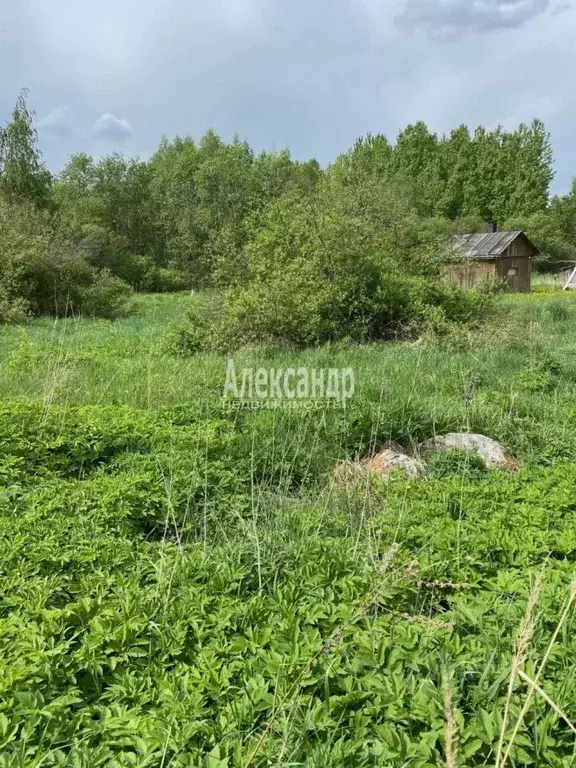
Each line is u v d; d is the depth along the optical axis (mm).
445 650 2611
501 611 2945
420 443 6734
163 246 44969
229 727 2301
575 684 2373
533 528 4062
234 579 3412
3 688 2393
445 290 14164
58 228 26016
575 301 25375
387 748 2109
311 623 2926
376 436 6598
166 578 3377
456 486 4941
